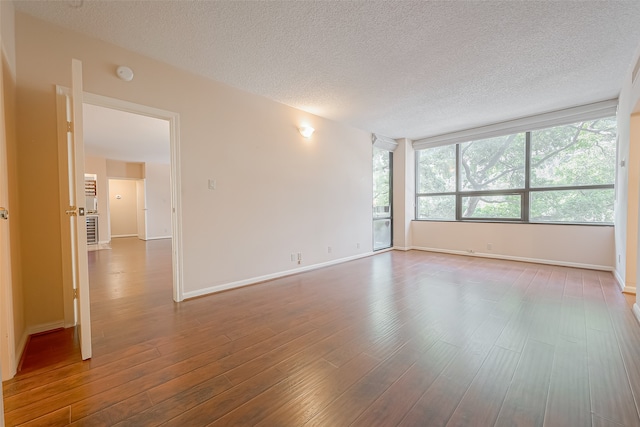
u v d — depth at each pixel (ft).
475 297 9.67
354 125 16.08
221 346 6.45
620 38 7.72
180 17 6.84
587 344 6.39
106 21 7.00
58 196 7.32
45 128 7.07
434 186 19.20
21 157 6.77
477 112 13.82
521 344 6.44
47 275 7.22
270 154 12.10
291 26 7.19
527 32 7.46
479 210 17.16
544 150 14.71
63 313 7.47
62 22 7.03
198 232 9.89
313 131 13.97
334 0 6.26
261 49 8.25
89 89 7.59
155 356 6.04
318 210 14.33
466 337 6.80
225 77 10.01
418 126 16.31
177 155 9.30
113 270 14.16
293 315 8.23
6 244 5.22
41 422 4.17
